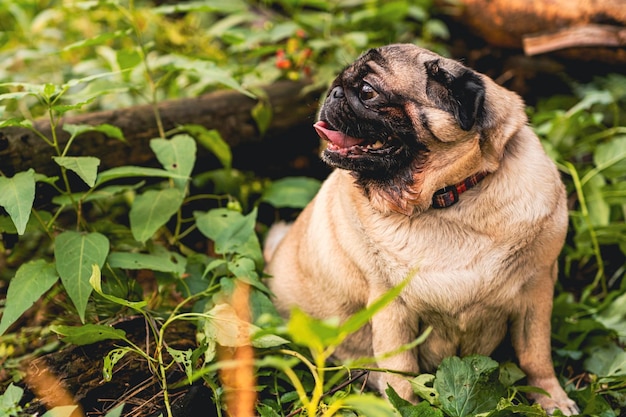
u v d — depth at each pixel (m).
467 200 1.20
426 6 1.84
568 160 1.61
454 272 1.20
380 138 1.21
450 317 1.22
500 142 1.19
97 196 1.34
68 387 1.19
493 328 1.25
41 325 1.35
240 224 1.32
